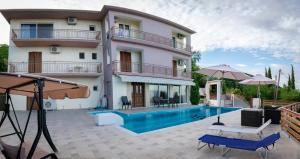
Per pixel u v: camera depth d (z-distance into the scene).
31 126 10.62
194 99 27.50
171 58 25.36
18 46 20.77
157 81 22.16
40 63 20.86
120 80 20.22
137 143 7.21
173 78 24.66
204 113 19.58
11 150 3.94
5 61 27.23
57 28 21.27
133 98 21.47
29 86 4.08
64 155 5.95
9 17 20.53
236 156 5.79
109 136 8.29
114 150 6.43
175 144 7.05
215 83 26.34
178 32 27.47
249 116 10.66
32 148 3.26
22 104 19.64
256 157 5.69
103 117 10.80
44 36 21.03
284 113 9.38
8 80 3.40
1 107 18.42
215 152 6.16
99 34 21.75
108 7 19.73
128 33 22.19
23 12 19.81
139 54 23.27
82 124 11.16
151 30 23.34
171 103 23.31
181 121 15.55
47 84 3.69
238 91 33.28
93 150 6.44
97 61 21.98
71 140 7.67
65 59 21.20
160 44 23.45
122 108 20.02
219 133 8.45
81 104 21.00
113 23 20.14
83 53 21.72
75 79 21.30
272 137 5.90
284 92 24.05
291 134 8.15
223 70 10.05
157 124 14.20
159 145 6.95
